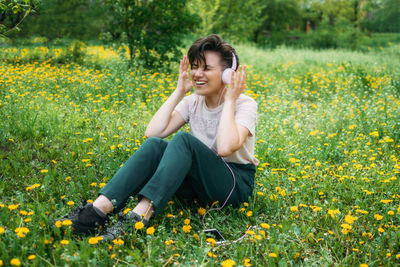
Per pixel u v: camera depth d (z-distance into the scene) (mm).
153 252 1658
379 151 3547
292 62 11289
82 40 10414
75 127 3756
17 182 2498
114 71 6387
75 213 1806
